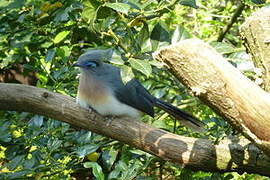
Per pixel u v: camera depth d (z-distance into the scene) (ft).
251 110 19.25
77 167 31.53
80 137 30.58
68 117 27.63
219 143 24.35
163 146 25.00
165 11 28.60
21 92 27.89
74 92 34.12
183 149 24.66
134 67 22.09
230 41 41.45
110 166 30.96
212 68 18.97
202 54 18.94
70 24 34.86
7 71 46.16
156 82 35.58
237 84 19.03
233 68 19.19
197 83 19.26
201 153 24.32
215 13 43.65
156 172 37.83
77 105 27.61
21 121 33.32
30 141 30.17
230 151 23.97
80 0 33.12
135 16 28.73
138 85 30.89
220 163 24.21
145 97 30.99
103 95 28.17
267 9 22.30
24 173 28.09
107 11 27.89
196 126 30.37
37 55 36.60
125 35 29.40
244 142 24.12
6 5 35.73
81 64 29.55
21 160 28.94
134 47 24.91
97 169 26.66
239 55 27.35
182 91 36.47
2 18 35.99
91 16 27.73
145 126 26.16
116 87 29.35
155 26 25.08
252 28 22.16
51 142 29.86
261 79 22.48
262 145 19.77
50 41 35.91
